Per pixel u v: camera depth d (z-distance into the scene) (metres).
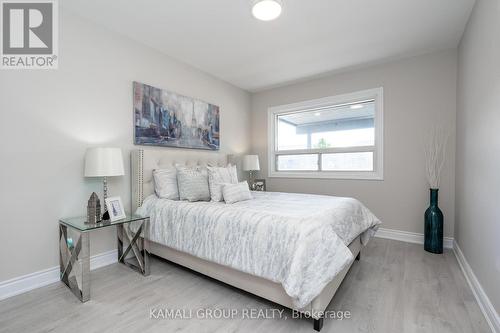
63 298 1.80
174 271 2.28
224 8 2.15
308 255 1.44
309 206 2.15
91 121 2.31
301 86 4.02
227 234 1.80
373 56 3.11
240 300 1.79
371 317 1.58
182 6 2.12
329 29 2.49
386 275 2.18
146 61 2.80
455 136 2.87
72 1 2.04
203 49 2.91
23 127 1.90
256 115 4.54
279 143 4.43
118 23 2.37
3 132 1.81
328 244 1.52
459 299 1.79
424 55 3.05
